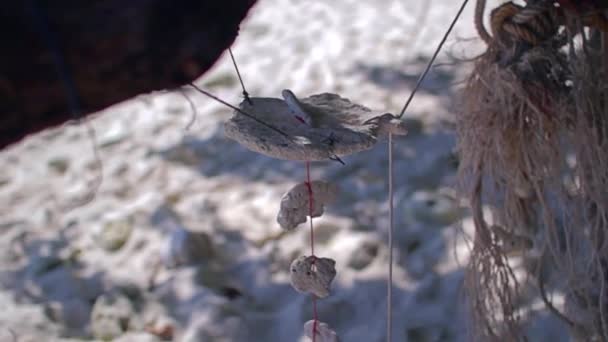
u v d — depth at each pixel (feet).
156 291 5.75
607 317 3.99
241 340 5.36
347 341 5.25
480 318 4.17
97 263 6.16
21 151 8.21
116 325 5.53
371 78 8.70
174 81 2.68
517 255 5.13
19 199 7.38
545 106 3.71
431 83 8.32
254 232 6.25
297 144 2.93
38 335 5.51
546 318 4.91
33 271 6.15
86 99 2.65
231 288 5.77
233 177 7.17
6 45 2.49
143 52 2.59
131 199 7.09
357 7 10.89
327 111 3.17
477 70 3.92
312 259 3.35
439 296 5.47
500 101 3.84
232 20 2.70
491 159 3.94
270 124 3.06
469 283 4.20
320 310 5.44
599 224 3.87
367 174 6.82
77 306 5.74
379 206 6.40
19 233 6.68
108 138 8.20
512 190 4.01
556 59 3.71
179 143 7.88
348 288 5.61
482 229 4.11
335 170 6.98
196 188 7.06
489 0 8.98
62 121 2.70
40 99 2.60
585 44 3.69
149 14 2.56
